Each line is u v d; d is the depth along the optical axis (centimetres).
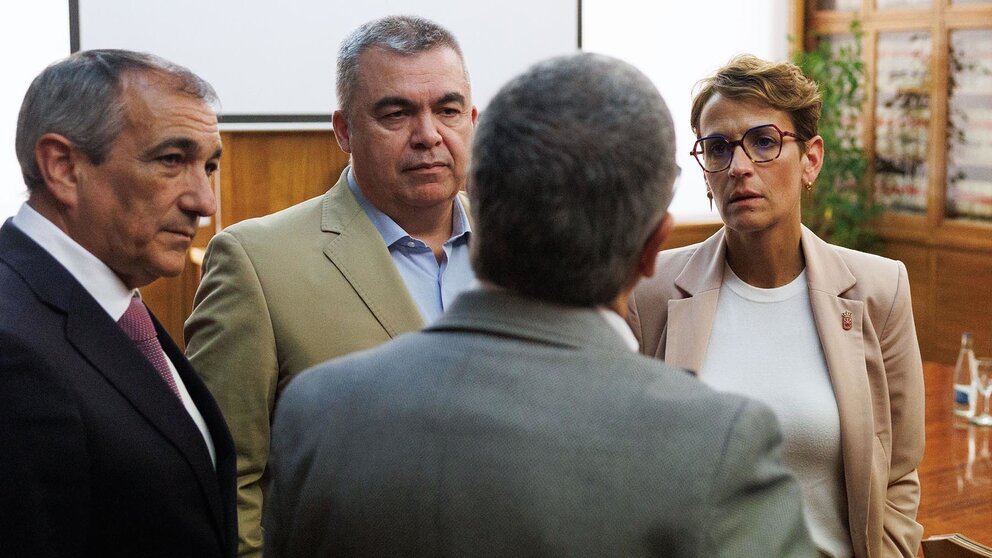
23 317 115
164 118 123
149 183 123
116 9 442
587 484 86
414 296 178
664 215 98
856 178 592
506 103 95
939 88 569
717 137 173
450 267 182
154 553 121
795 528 88
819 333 175
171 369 135
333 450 95
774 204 172
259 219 175
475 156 97
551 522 86
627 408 89
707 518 85
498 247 95
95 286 125
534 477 87
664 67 604
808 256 178
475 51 517
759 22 634
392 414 93
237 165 476
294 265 168
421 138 169
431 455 90
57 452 110
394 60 169
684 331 182
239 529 162
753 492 87
